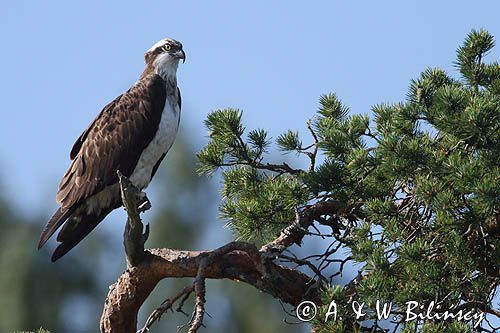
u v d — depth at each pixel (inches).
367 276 467.5
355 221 526.9
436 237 472.1
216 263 502.9
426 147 490.0
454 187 468.8
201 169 555.5
